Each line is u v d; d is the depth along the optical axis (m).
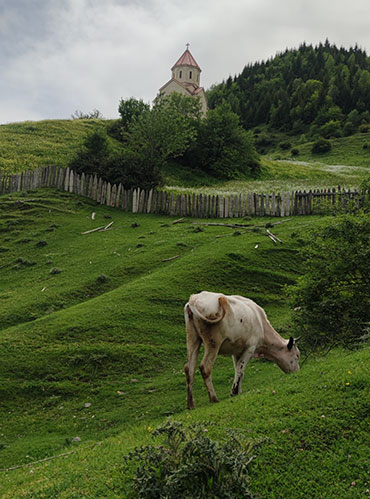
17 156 49.94
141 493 5.58
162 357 15.55
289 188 49.06
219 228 30.84
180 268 22.83
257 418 7.63
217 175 62.03
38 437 11.13
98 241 29.44
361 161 90.12
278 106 161.50
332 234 13.70
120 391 13.38
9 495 6.65
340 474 6.16
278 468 6.34
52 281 23.59
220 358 15.76
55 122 70.00
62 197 38.28
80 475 6.77
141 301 19.47
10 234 31.41
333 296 13.40
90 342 16.22
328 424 7.14
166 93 88.62
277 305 19.97
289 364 11.76
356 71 171.50
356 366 9.09
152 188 39.25
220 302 10.30
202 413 8.66
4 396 13.21
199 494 5.50
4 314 19.95
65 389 13.62
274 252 24.61
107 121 77.06
